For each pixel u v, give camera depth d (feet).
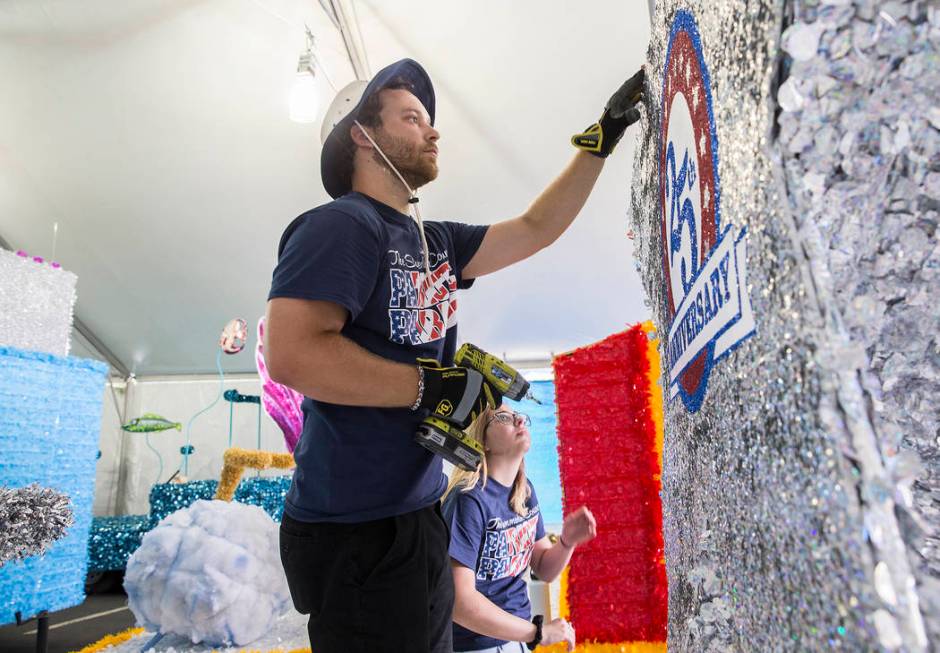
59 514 7.70
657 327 3.13
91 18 14.71
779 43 1.16
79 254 20.79
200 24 14.90
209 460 24.29
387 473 3.14
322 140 3.98
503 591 5.79
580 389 8.37
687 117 2.09
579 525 6.35
